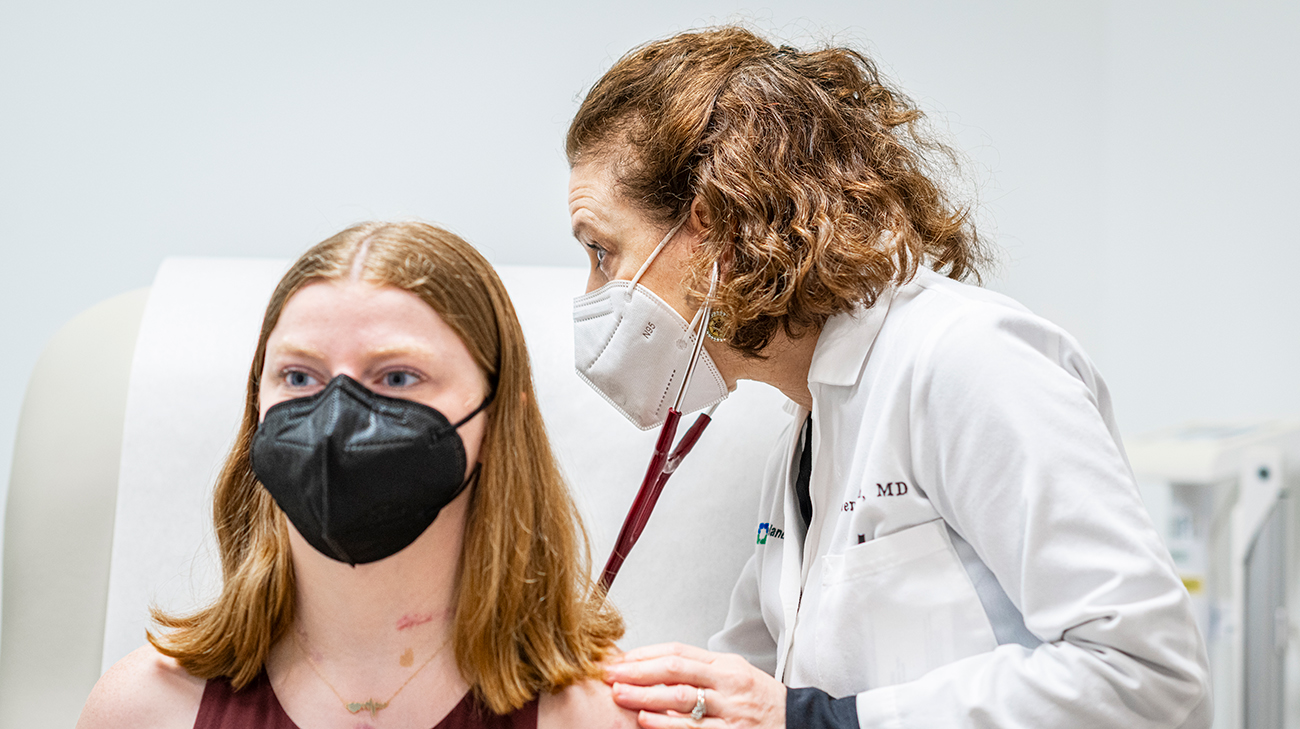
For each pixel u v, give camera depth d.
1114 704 0.84
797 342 1.11
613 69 1.15
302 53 1.75
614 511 1.53
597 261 1.15
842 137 1.06
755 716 0.92
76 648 1.44
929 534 0.98
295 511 0.80
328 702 0.86
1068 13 2.05
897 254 1.03
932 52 1.98
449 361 0.83
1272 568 1.73
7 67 1.68
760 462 1.58
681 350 1.11
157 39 1.72
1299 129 1.95
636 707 0.90
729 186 1.02
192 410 1.49
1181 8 2.05
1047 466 0.87
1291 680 1.83
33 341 1.70
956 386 0.92
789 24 1.89
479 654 0.86
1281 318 1.97
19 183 1.69
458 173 1.79
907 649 0.98
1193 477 1.67
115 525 1.46
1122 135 2.08
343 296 0.82
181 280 1.59
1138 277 2.08
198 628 0.91
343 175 1.76
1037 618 0.89
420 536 0.83
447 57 1.79
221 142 1.74
